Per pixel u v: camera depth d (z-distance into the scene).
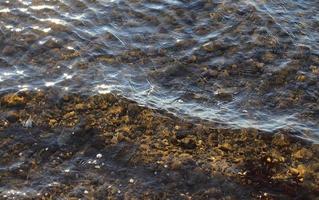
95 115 10.67
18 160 9.70
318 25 13.61
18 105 10.81
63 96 11.08
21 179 9.33
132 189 9.16
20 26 13.17
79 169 9.56
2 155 9.77
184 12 13.95
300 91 11.45
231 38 13.00
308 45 12.81
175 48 12.68
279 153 9.85
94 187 9.20
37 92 11.15
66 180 9.34
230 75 11.89
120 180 9.35
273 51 12.58
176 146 10.02
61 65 11.99
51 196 9.03
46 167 9.59
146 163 9.66
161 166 9.59
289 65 12.13
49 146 9.99
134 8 14.09
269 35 13.09
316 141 10.10
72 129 10.35
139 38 12.99
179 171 9.49
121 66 12.09
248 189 9.16
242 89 11.51
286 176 9.38
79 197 9.01
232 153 9.87
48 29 13.10
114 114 10.71
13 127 10.34
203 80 11.76
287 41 12.92
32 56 12.23
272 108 11.01
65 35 12.94
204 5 14.21
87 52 12.43
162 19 13.68
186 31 13.27
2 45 12.54
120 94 11.18
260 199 8.99
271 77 11.80
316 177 9.34
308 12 14.10
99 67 11.99
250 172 9.47
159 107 10.91
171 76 11.86
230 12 13.93
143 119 10.60
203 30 13.29
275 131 10.31
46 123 10.47
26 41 12.67
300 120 10.68
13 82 11.40
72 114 10.69
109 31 13.17
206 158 9.75
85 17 13.66
